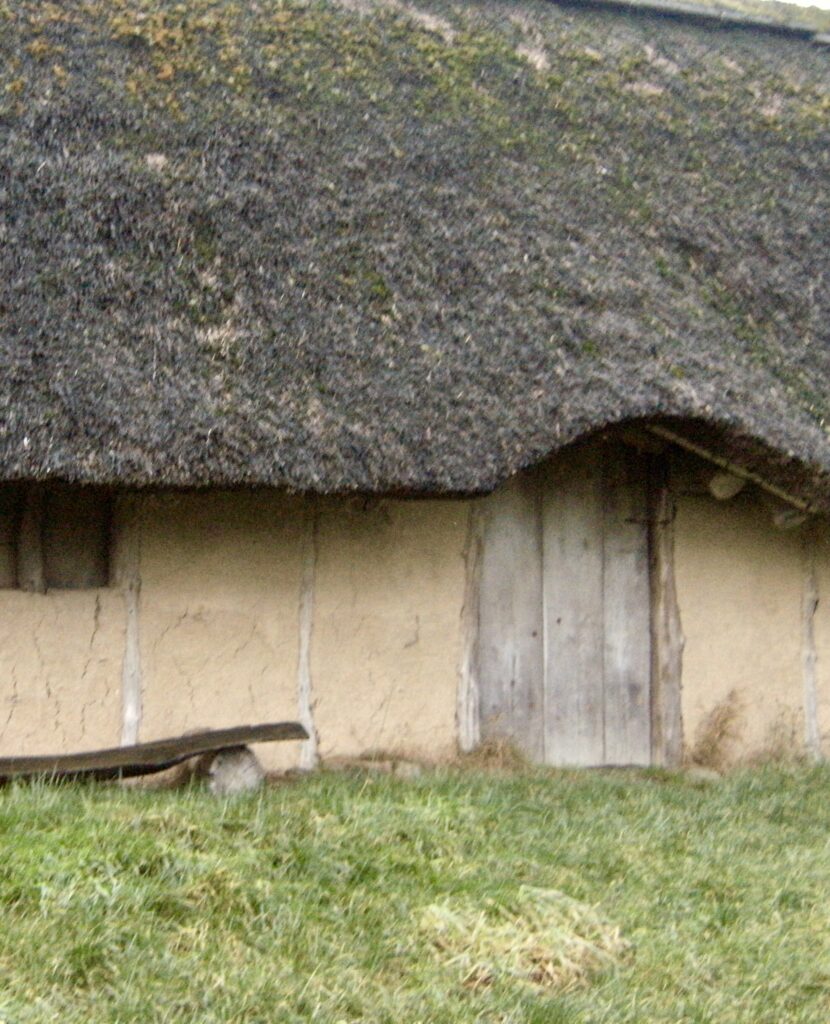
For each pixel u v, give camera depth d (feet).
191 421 18.63
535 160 26.22
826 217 27.99
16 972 12.39
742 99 31.32
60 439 17.92
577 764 24.58
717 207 27.07
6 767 18.08
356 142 24.48
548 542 24.75
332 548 22.59
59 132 22.07
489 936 14.66
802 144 30.22
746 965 15.12
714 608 25.44
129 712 20.93
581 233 24.48
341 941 14.19
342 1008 12.86
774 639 25.84
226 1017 12.32
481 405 20.38
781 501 24.20
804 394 23.63
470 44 29.58
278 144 23.56
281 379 19.74
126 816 16.28
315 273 21.29
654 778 23.82
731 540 25.68
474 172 24.88
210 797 18.28
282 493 21.30
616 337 22.07
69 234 20.16
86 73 23.88
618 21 33.86
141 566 21.21
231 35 26.68
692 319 23.68
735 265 25.71
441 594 23.41
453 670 23.43
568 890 16.39
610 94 29.68
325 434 19.33
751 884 17.42
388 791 19.56
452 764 22.95
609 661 25.04
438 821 17.84
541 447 20.25
